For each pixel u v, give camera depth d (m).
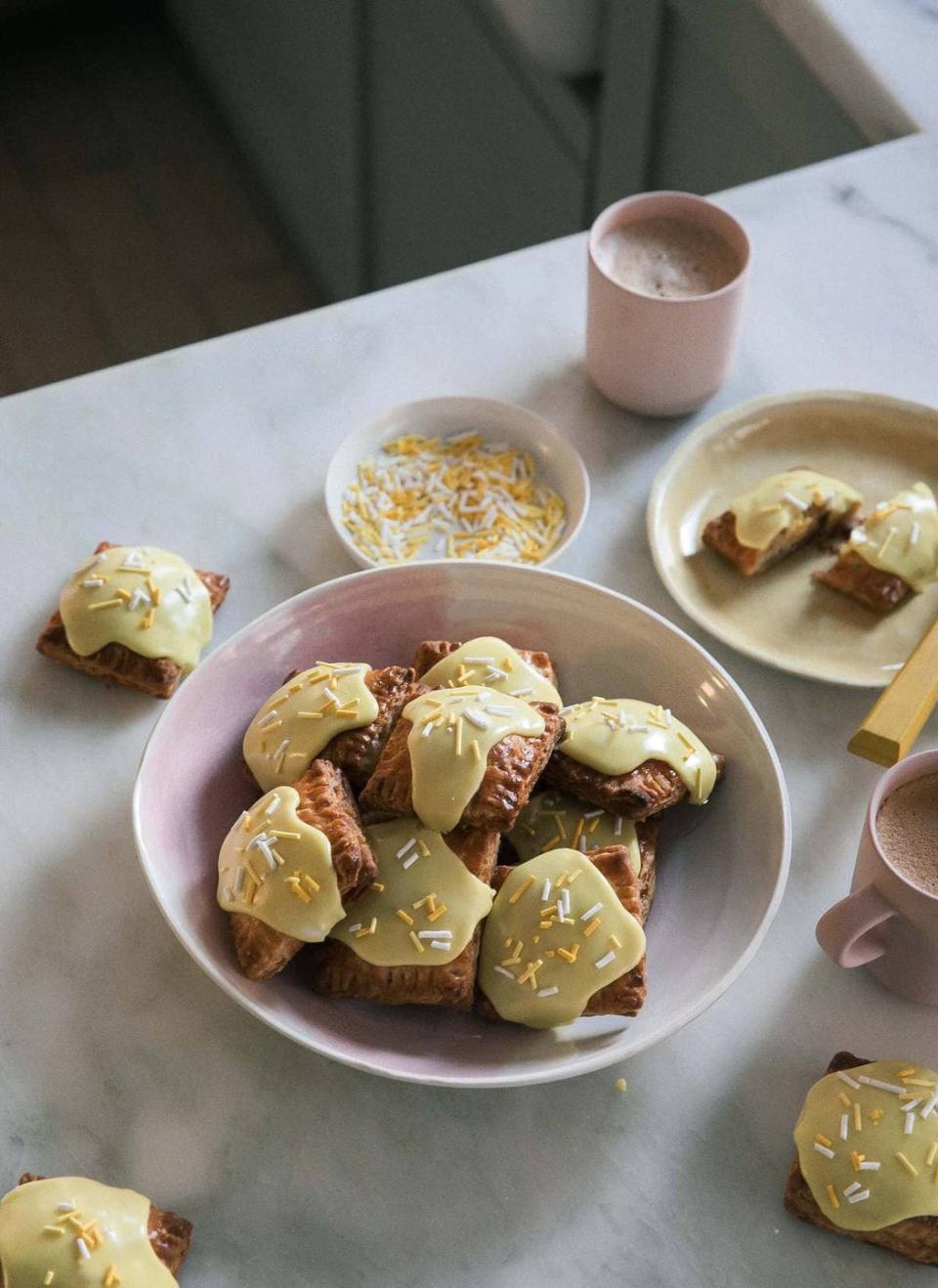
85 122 1.86
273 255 1.76
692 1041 0.63
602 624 0.69
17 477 0.81
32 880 0.67
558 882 0.60
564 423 0.84
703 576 0.77
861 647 0.74
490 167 1.42
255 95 1.75
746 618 0.75
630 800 0.63
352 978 0.59
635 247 0.82
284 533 0.80
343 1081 0.62
